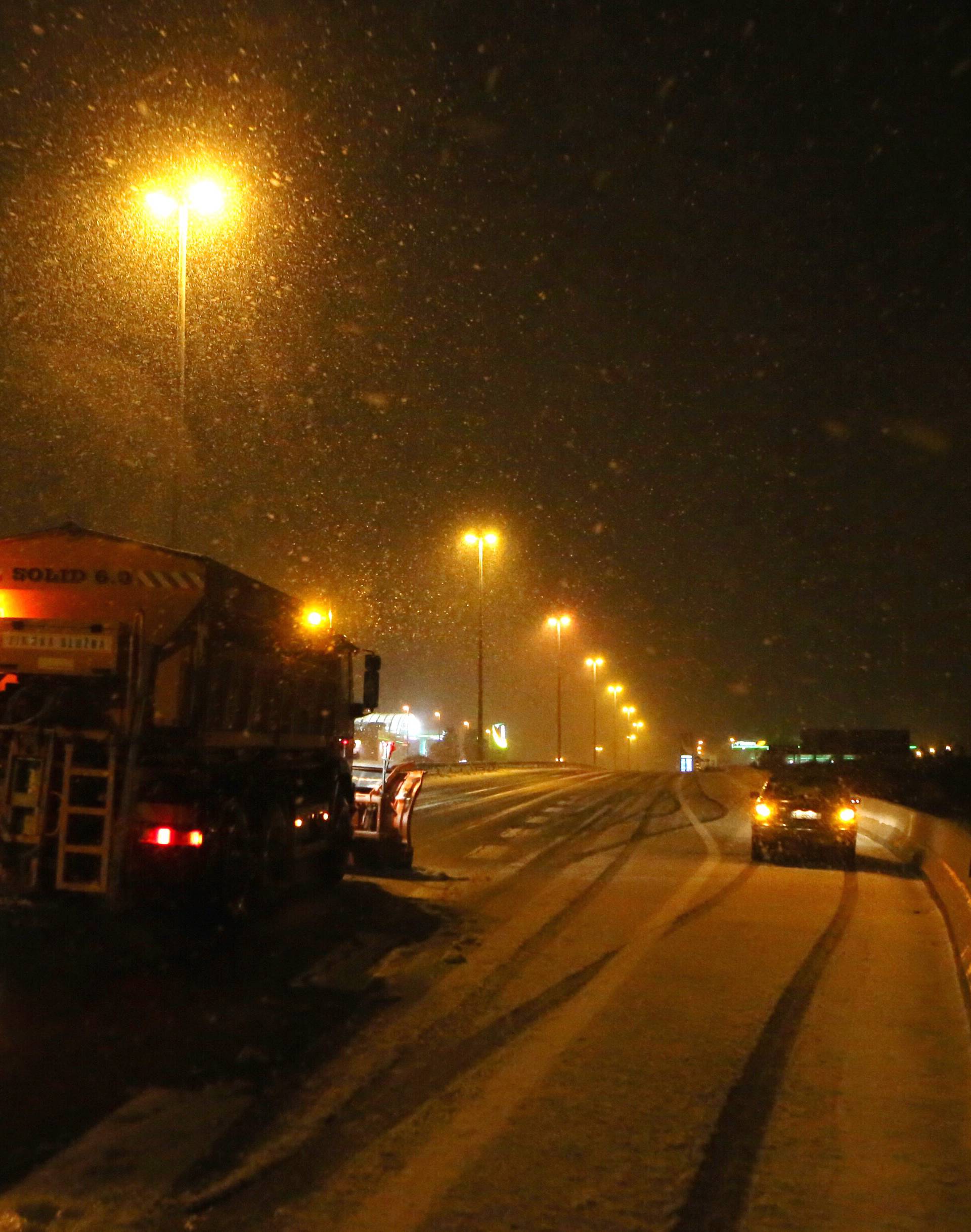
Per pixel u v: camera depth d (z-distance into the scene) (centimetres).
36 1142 605
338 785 1612
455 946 1172
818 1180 584
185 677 1147
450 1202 546
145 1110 659
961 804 4019
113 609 1157
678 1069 766
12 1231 499
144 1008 884
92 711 1117
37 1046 776
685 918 1388
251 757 1286
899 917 1462
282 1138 621
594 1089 719
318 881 1591
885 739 5769
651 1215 538
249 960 1079
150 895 1120
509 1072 748
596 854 2145
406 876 1739
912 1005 963
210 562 1167
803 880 1831
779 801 2098
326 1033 830
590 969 1072
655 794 4444
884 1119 677
